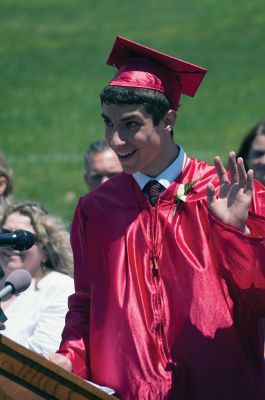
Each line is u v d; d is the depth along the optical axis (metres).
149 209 8.96
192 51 42.75
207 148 32.59
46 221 11.73
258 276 8.38
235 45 43.16
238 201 8.38
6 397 7.53
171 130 8.95
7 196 13.78
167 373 8.59
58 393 7.67
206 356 8.58
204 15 47.47
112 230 8.99
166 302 8.71
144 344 8.64
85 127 34.69
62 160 31.52
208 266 8.66
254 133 13.70
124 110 8.55
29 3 51.19
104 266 8.98
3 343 7.36
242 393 8.64
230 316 8.64
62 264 11.69
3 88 39.22
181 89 9.05
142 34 45.31
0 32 46.66
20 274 7.97
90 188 14.28
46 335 11.12
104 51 43.53
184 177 9.02
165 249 8.80
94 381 8.88
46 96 38.16
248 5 48.31
